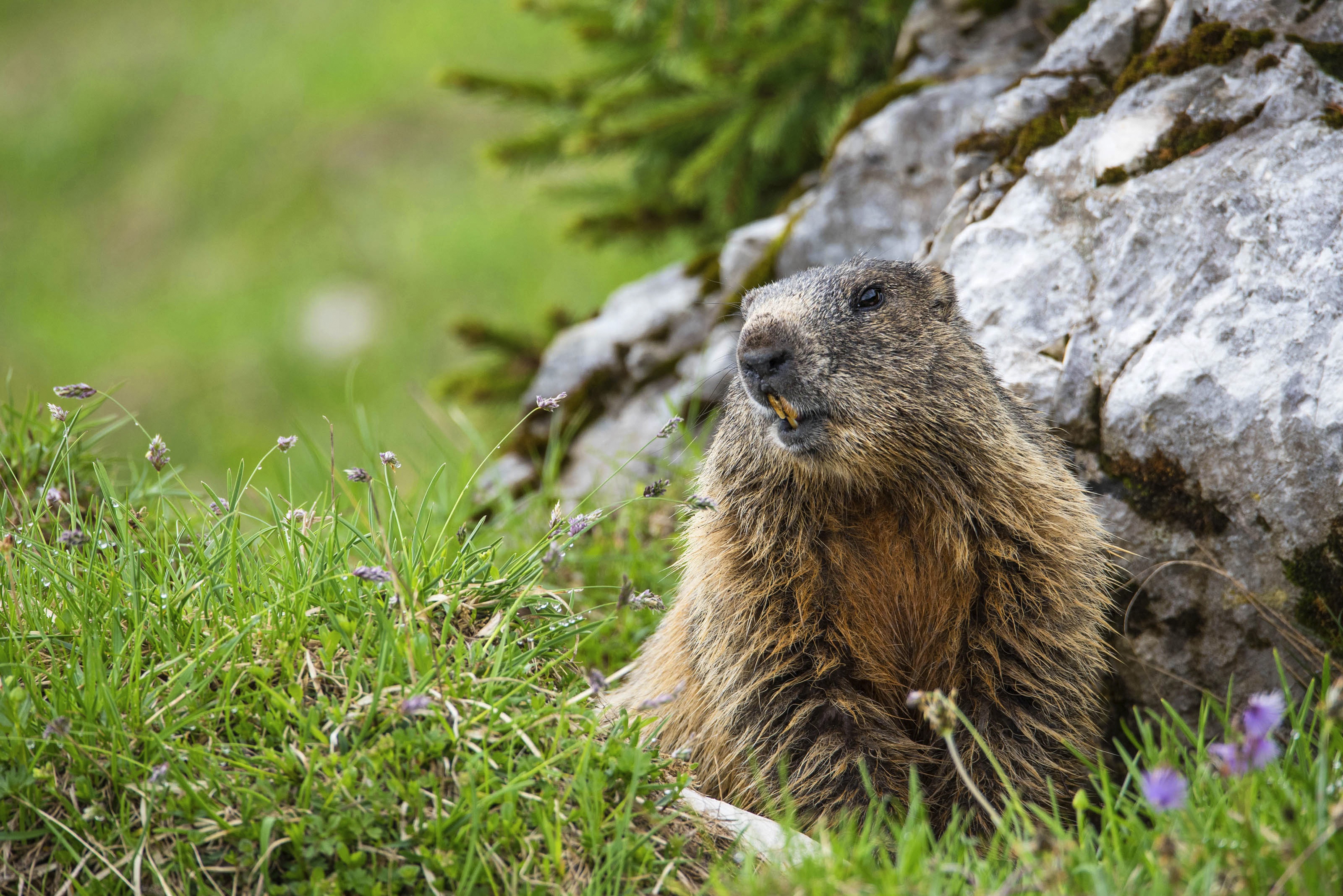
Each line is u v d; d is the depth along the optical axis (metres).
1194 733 7.85
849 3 12.18
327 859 5.34
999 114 9.75
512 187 24.11
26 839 5.38
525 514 10.28
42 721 5.58
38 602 6.27
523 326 20.06
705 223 13.78
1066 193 8.93
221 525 6.80
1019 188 9.28
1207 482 7.63
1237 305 7.71
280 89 27.34
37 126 28.14
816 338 7.07
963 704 7.24
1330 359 7.23
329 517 7.14
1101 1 9.70
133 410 21.55
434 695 5.79
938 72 11.66
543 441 12.45
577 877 5.46
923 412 7.20
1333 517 7.12
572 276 22.28
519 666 6.12
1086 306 8.51
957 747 7.06
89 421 9.27
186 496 10.06
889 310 7.34
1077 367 8.37
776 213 13.11
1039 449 7.78
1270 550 7.41
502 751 5.78
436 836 5.38
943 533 7.28
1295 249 7.62
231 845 5.35
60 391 6.92
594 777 5.66
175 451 20.41
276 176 25.62
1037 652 7.18
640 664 8.76
